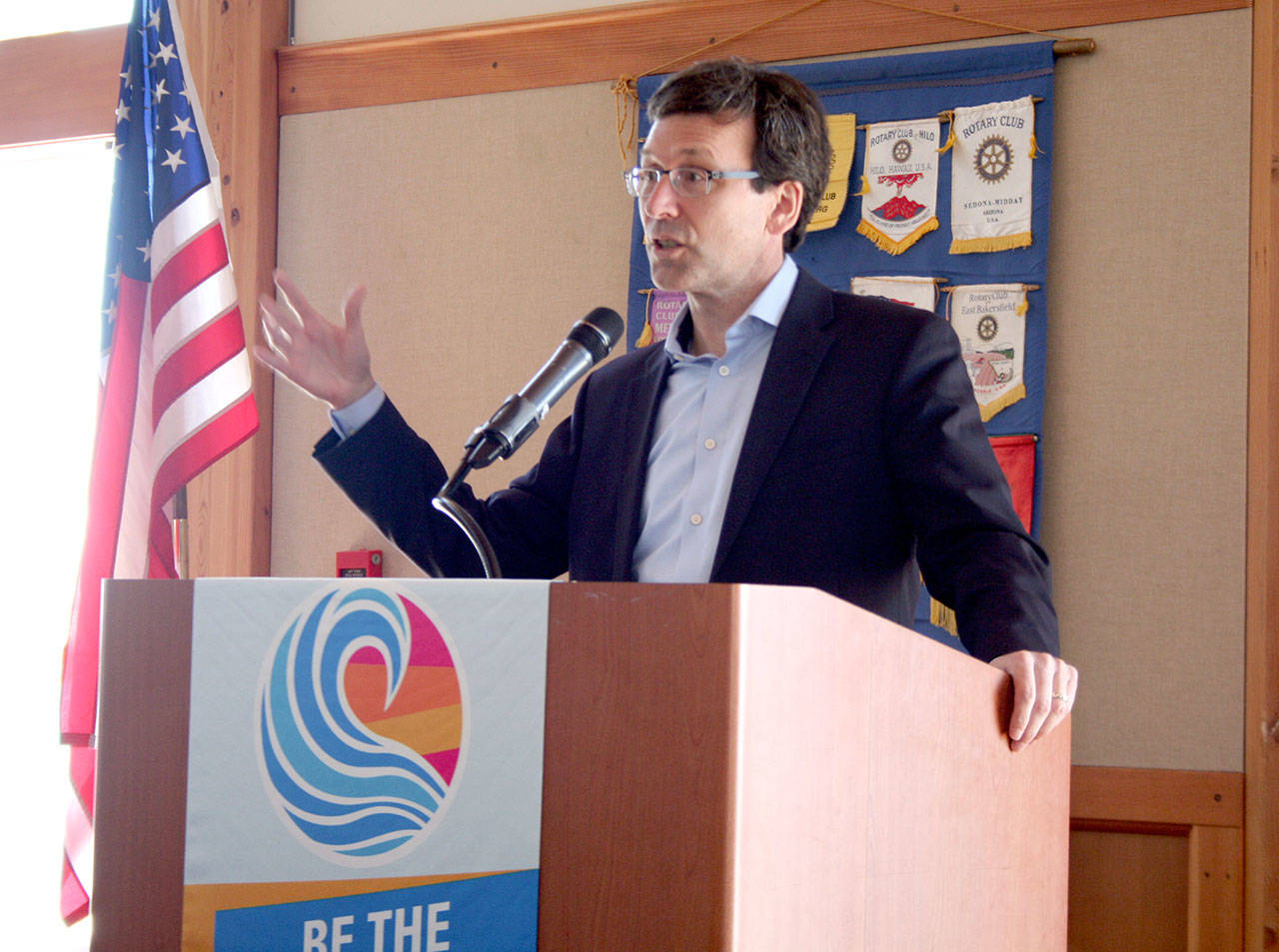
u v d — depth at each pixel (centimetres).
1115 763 321
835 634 107
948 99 349
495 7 409
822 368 191
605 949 96
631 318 375
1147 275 330
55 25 464
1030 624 153
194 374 337
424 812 101
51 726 466
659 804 96
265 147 418
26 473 473
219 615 105
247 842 103
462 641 102
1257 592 312
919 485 177
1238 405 320
